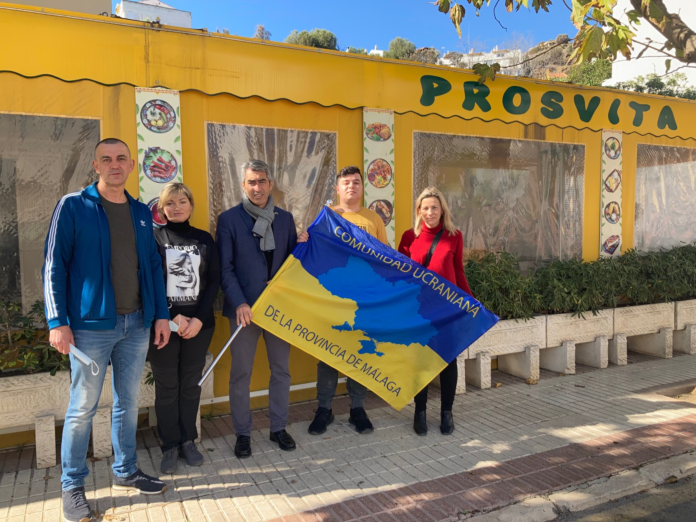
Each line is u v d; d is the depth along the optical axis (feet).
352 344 12.34
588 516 9.84
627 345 21.88
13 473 11.07
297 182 15.58
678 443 12.49
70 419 9.25
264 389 15.30
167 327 10.19
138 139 13.28
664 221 22.71
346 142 16.11
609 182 20.89
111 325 9.24
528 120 18.86
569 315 18.38
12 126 12.43
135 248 9.70
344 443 12.69
